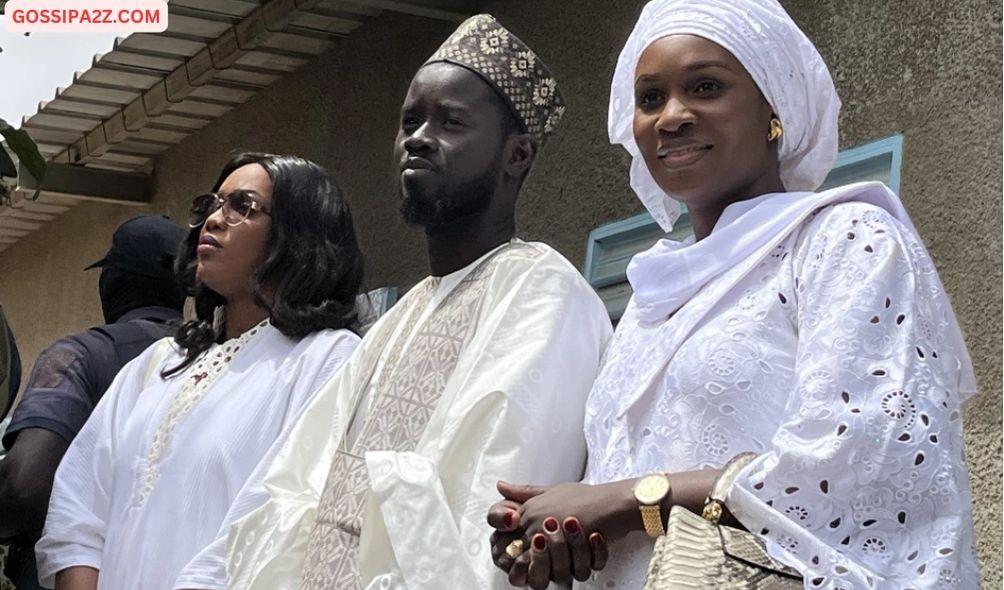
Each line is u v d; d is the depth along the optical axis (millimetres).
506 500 2252
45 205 9008
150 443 3373
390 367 2795
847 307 2031
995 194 3178
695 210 2383
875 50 3537
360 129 5867
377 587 2430
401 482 2465
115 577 3275
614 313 4285
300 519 2748
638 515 2100
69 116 7266
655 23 2379
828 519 1932
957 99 3301
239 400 3326
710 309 2203
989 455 3119
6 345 4008
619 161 4391
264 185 3539
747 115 2299
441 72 2826
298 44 6172
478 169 2795
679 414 2148
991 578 3080
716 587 1931
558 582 2156
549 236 4645
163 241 4113
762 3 2328
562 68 4691
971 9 3297
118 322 4016
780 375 2111
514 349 2576
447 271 2855
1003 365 3111
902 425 1937
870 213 2127
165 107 6746
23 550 3754
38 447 3678
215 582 3000
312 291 3486
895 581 1889
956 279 3236
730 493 1975
